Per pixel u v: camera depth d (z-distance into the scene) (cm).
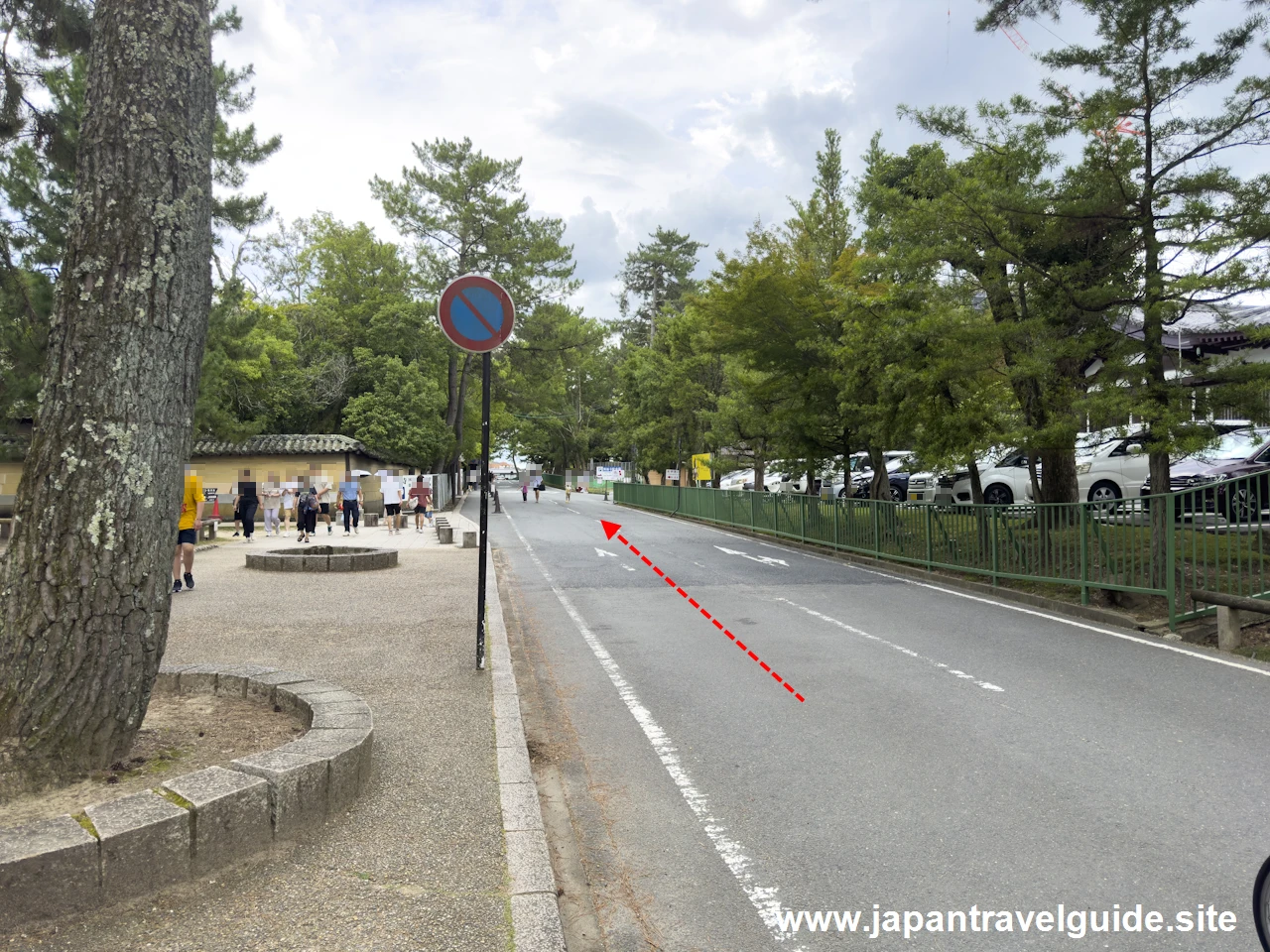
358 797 446
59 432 412
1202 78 1109
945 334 1288
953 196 1227
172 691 584
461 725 582
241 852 368
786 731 624
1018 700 697
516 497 6625
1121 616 1044
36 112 1130
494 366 5188
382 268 5047
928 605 1202
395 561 1605
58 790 396
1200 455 1090
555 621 1102
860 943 345
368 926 321
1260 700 692
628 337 7506
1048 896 378
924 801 487
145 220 425
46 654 402
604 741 612
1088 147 1136
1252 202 1048
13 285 1391
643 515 3941
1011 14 1052
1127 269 1186
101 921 316
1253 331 1060
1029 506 1240
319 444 3462
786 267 2011
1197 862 407
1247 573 964
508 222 4638
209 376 2381
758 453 3009
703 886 395
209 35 468
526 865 373
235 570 1514
